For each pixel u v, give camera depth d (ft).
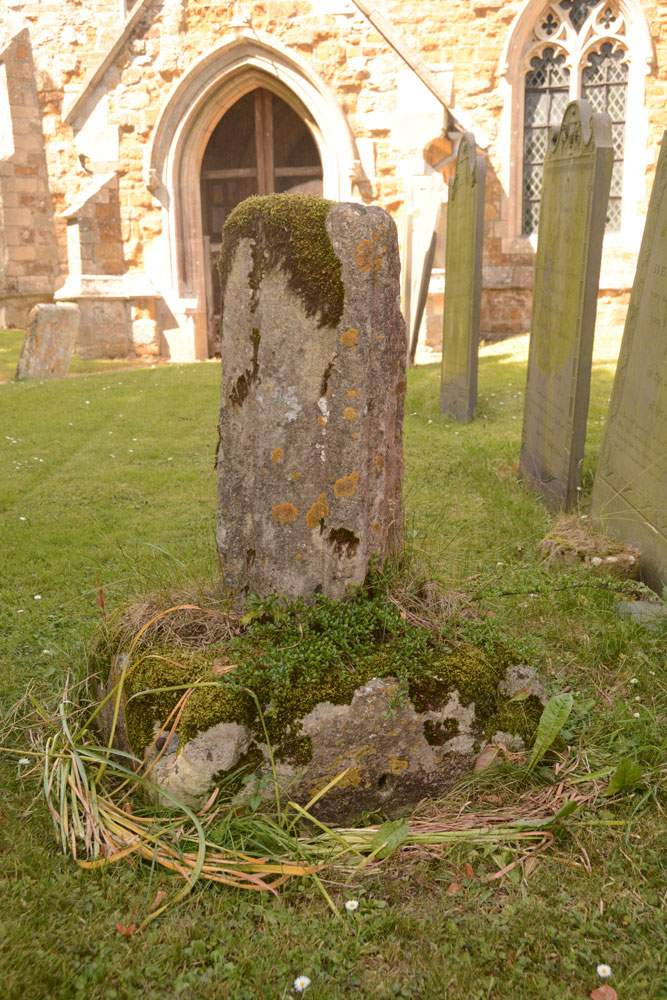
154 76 49.93
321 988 6.49
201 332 53.36
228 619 9.76
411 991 6.49
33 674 11.45
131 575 14.47
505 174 52.37
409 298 41.14
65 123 51.16
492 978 6.57
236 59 48.85
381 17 46.85
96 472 22.77
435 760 8.77
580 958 6.78
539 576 13.23
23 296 61.00
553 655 11.80
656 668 11.09
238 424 9.39
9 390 35.76
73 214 50.31
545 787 8.93
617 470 16.19
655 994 6.41
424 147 47.88
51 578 15.10
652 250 15.38
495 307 54.08
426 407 30.73
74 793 8.34
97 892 7.45
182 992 6.45
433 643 9.39
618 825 8.29
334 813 8.54
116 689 9.02
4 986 6.34
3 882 7.48
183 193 51.49
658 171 15.39
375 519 9.64
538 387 20.48
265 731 8.33
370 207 9.17
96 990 6.45
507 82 51.34
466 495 20.03
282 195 9.05
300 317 8.90
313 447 9.14
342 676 8.72
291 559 9.41
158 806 8.42
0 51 56.75
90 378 40.04
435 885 7.67
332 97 48.52
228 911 7.33
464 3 50.83
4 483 21.63
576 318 17.38
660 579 14.10
